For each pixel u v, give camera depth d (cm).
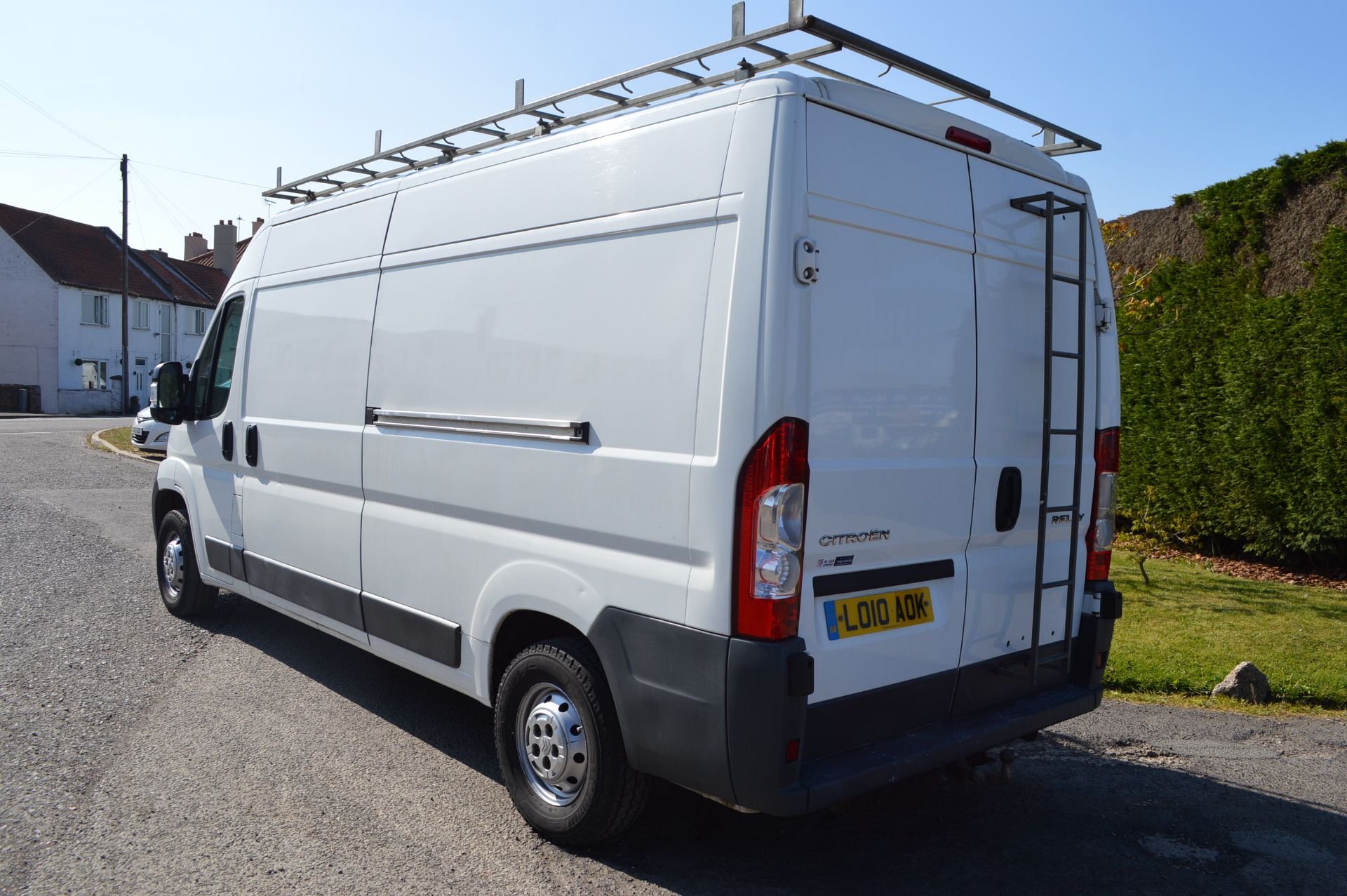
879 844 374
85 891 315
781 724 285
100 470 1517
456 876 335
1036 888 341
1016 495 373
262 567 545
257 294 562
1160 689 570
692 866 350
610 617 329
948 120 348
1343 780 447
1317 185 920
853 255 313
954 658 354
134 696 500
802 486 292
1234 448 902
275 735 457
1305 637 661
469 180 411
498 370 383
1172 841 382
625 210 337
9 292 3847
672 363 314
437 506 412
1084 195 416
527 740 372
